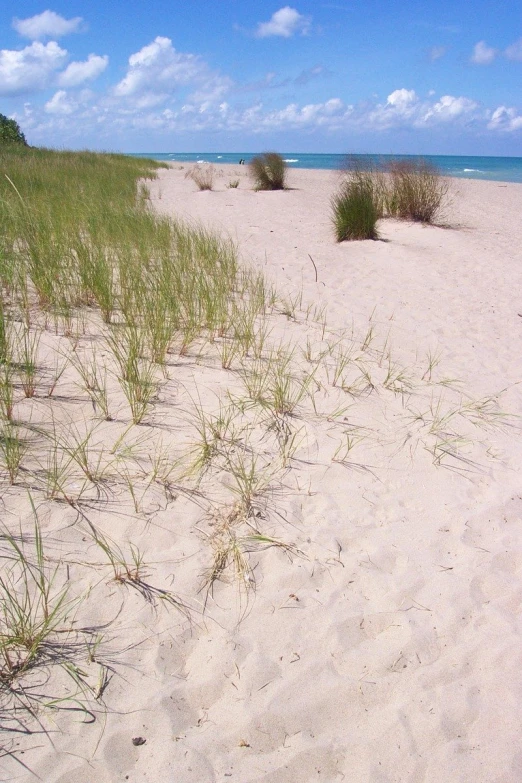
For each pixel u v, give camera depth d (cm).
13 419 341
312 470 354
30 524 278
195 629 246
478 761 210
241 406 403
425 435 411
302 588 274
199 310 533
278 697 225
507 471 385
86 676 221
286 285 725
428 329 622
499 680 240
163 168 2972
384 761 207
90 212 775
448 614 270
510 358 569
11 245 550
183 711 215
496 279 832
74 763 194
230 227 1082
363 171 1241
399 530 319
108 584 258
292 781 199
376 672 239
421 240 1046
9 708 206
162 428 365
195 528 296
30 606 226
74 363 414
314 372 452
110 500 302
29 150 2108
